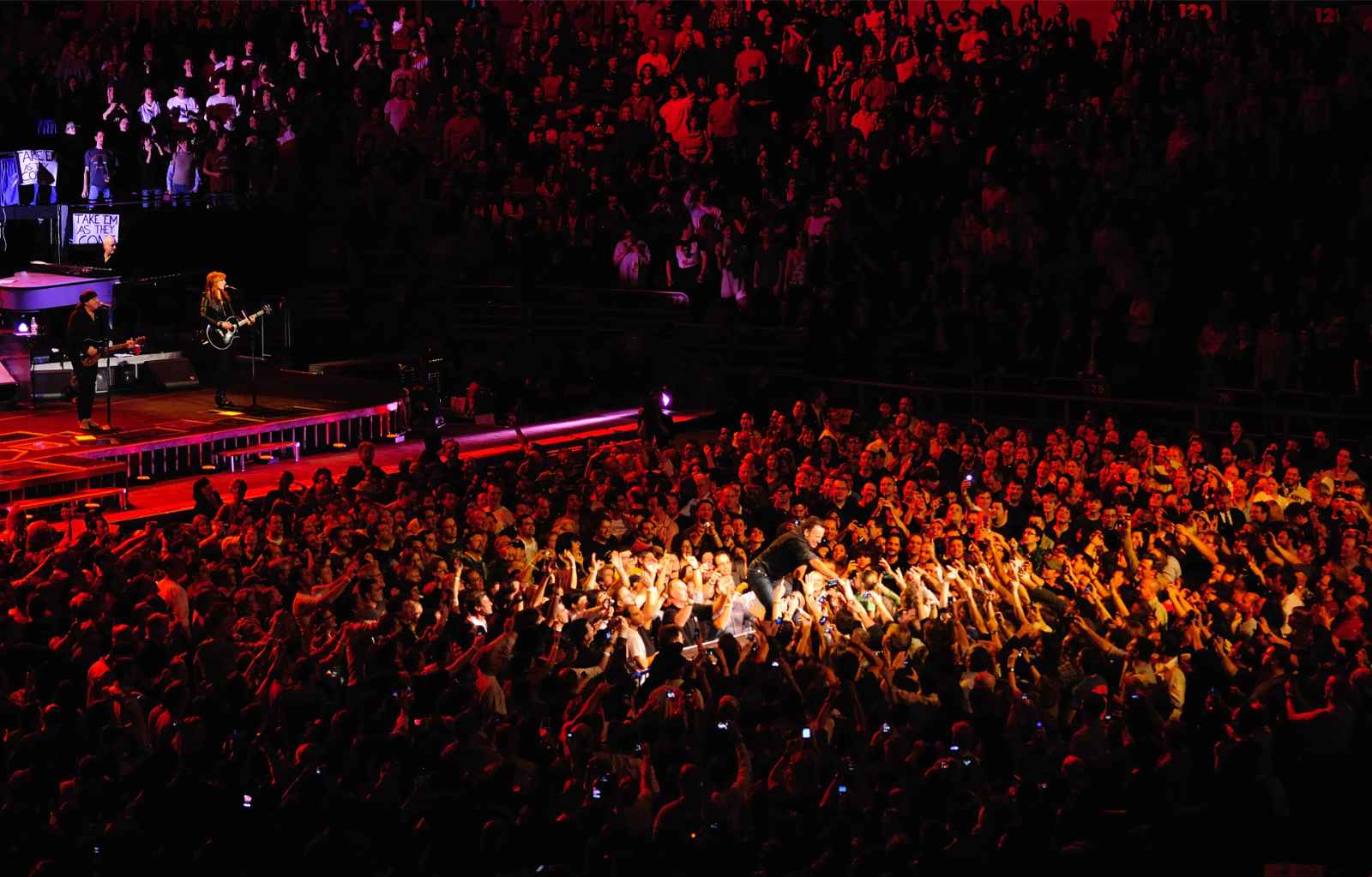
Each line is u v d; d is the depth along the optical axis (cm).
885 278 3359
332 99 4034
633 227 3594
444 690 1492
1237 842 1411
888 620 1906
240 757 1375
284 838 1245
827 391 3191
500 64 4122
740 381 3281
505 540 1928
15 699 1514
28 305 2888
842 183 3444
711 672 1611
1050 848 1294
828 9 3956
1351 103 3388
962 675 1723
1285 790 1525
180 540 1920
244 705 1502
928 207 3447
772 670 1585
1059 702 1717
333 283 3659
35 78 4181
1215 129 3397
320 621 1736
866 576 1934
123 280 3228
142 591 1734
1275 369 2941
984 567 2050
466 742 1364
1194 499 2442
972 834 1238
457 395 3288
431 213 3712
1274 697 1639
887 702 1614
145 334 3362
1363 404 2836
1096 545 2192
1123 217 3322
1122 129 3488
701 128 3778
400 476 2397
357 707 1444
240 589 1750
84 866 1193
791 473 2552
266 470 2745
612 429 3139
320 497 2164
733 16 3966
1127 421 3028
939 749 1348
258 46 4184
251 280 3584
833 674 1652
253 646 1628
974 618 1931
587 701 1474
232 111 3875
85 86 4134
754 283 3422
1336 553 2156
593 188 3662
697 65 3912
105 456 2575
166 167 3966
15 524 2070
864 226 3422
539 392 3250
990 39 3719
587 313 3469
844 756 1445
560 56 4041
